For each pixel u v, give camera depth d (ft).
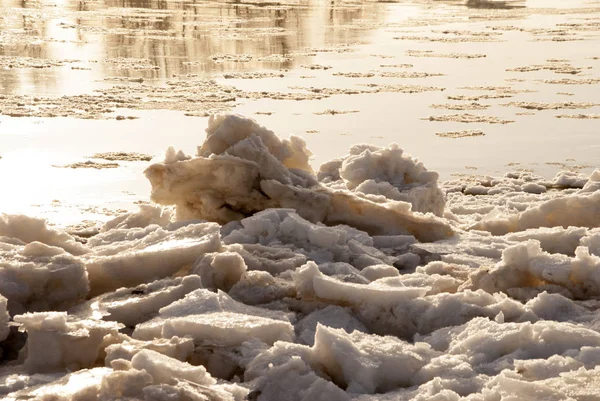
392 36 294.05
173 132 130.41
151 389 19.34
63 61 215.72
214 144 44.80
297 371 22.29
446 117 144.87
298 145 46.47
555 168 102.37
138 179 96.43
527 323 24.21
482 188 77.30
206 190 43.27
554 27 325.21
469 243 40.91
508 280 31.58
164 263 31.91
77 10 370.73
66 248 34.60
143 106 155.22
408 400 21.03
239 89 177.88
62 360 23.75
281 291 30.12
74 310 28.55
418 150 114.83
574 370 21.45
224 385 20.79
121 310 28.04
